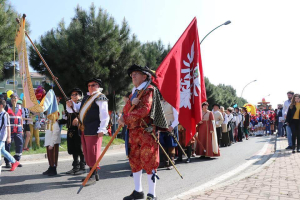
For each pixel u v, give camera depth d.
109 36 13.53
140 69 3.77
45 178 5.72
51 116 5.99
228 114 14.49
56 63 13.15
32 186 5.06
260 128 23.12
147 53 20.28
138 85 3.83
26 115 8.98
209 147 8.45
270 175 5.41
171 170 6.68
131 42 14.42
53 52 12.91
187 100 5.78
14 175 6.00
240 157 8.90
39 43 13.67
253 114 24.98
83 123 5.22
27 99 5.08
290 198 3.90
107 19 13.62
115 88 14.73
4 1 11.35
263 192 4.21
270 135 22.86
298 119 8.88
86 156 5.29
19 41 5.23
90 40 12.84
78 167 6.19
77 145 6.02
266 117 23.69
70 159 8.41
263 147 12.03
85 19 13.39
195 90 5.79
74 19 13.61
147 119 3.71
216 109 11.40
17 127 7.09
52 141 5.95
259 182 4.86
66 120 6.22
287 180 4.98
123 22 14.45
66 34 13.09
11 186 5.05
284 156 8.10
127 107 3.77
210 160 8.33
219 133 11.35
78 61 12.80
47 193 4.61
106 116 5.18
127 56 14.12
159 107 3.77
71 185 5.15
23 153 8.55
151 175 3.66
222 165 7.38
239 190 4.35
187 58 5.83
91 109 5.17
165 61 4.93
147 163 3.62
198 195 4.10
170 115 7.06
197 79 5.80
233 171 6.46
